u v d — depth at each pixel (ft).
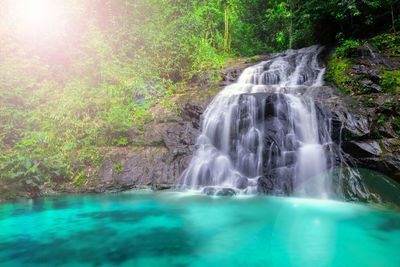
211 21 39.81
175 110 21.25
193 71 27.55
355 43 25.40
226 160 17.03
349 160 13.89
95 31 27.09
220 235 7.97
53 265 5.91
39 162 15.01
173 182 15.94
